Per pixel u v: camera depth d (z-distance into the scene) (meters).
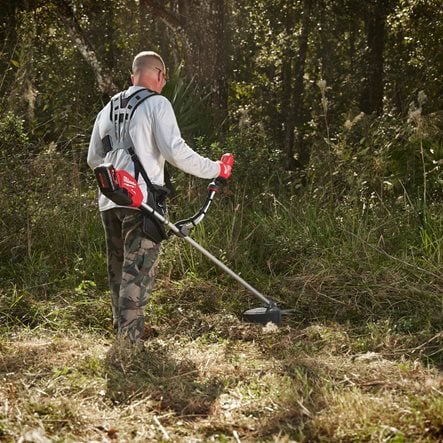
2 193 7.59
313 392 4.42
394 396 4.35
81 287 6.47
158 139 5.09
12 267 7.06
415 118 8.58
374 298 6.30
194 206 8.01
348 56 20.50
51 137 10.54
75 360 5.04
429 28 15.92
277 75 20.50
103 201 5.29
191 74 11.77
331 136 16.72
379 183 8.38
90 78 13.49
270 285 6.75
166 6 16.25
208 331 5.94
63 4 12.63
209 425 4.09
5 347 5.32
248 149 8.68
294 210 7.97
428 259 6.75
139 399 4.46
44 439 3.73
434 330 5.65
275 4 18.39
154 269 5.24
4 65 10.79
